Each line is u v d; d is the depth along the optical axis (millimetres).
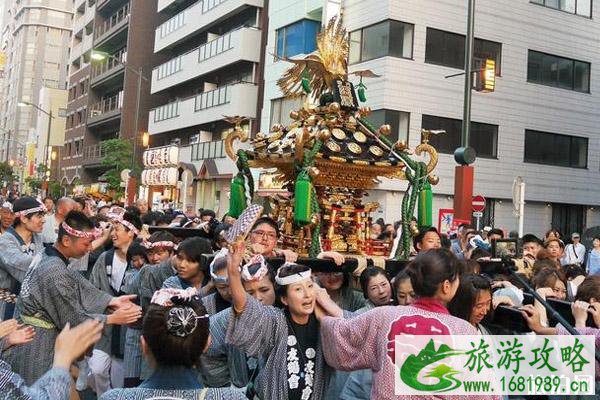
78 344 2643
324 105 5809
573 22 24234
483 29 21828
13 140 80312
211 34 29953
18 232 6734
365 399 3830
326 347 3250
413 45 20016
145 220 9930
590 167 24766
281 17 23781
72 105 51875
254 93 26172
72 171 48250
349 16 21078
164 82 33531
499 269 5195
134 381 5340
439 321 2971
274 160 5570
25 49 87000
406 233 5484
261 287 4039
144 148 35219
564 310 4480
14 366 4180
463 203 13789
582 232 24844
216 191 28016
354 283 5098
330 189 5789
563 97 23938
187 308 2557
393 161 5602
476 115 21719
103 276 6418
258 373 3699
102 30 44531
